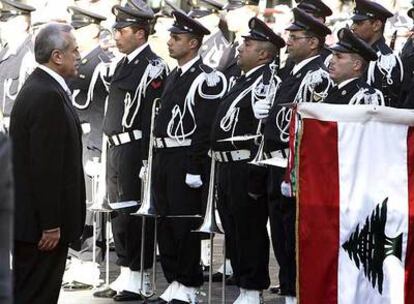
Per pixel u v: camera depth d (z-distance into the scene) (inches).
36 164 470.6
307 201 460.1
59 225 476.1
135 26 655.8
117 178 660.1
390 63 617.9
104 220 701.9
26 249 479.8
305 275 462.9
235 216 593.6
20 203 474.6
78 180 482.9
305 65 573.0
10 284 265.4
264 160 552.4
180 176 610.5
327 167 459.5
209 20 776.3
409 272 465.1
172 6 845.2
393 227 462.0
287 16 892.6
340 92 530.6
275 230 573.3
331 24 840.9
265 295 661.9
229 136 587.8
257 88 586.2
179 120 611.2
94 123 713.0
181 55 620.7
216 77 615.2
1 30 763.4
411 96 567.2
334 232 461.1
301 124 459.8
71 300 657.6
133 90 650.2
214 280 705.6
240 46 603.8
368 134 459.2
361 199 460.1
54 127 472.4
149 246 658.8
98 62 714.2
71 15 737.6
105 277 718.5
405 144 461.1
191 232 611.5
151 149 624.4
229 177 592.1
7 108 755.4
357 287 461.7
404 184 462.0
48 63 484.1
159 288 680.4
